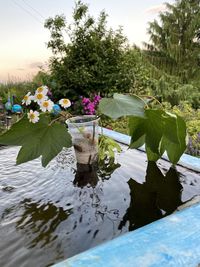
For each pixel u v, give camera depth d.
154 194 1.26
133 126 1.27
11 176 1.49
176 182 1.37
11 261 0.86
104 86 5.01
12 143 1.16
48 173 1.50
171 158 1.35
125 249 0.82
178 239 0.87
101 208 1.15
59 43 5.20
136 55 5.48
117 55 5.12
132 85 5.11
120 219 1.08
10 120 3.70
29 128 1.16
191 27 14.98
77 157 1.43
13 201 1.22
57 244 0.94
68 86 5.08
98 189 1.30
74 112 4.66
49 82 5.27
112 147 1.58
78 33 5.15
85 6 5.04
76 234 0.99
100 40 5.18
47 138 1.15
